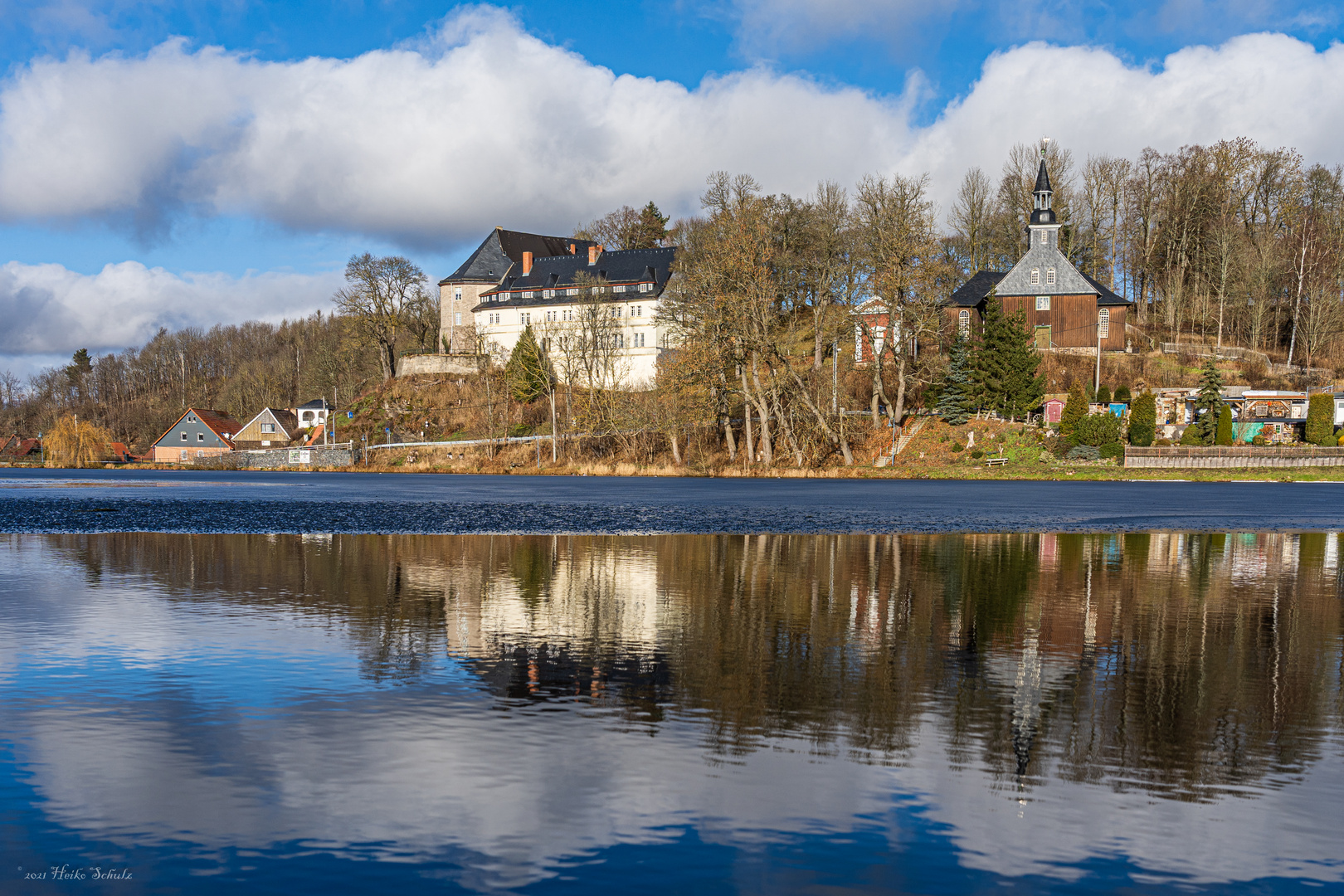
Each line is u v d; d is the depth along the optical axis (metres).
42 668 12.77
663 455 95.12
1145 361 106.44
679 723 10.55
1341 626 16.14
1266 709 11.20
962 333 95.50
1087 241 134.25
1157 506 46.88
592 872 7.12
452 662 13.20
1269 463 77.75
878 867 7.21
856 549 27.27
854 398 95.44
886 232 80.94
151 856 7.34
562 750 9.64
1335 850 7.60
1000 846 7.57
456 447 112.62
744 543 29.00
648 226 153.25
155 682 12.07
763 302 80.81
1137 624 16.19
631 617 16.50
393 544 28.02
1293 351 116.38
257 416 151.38
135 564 23.17
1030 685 12.17
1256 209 130.50
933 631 15.45
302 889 6.87
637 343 127.25
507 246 146.25
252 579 20.75
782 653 13.85
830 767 9.23
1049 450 82.69
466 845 7.55
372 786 8.68
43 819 7.98
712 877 7.04
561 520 37.16
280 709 10.98
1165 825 8.00
